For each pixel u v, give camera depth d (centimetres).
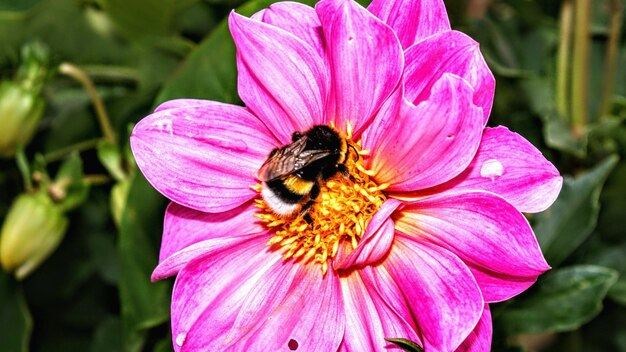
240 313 26
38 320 36
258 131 27
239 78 26
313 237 27
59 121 33
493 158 25
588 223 29
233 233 27
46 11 32
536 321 29
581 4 30
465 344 25
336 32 25
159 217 30
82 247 35
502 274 25
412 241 26
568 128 31
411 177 26
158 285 30
